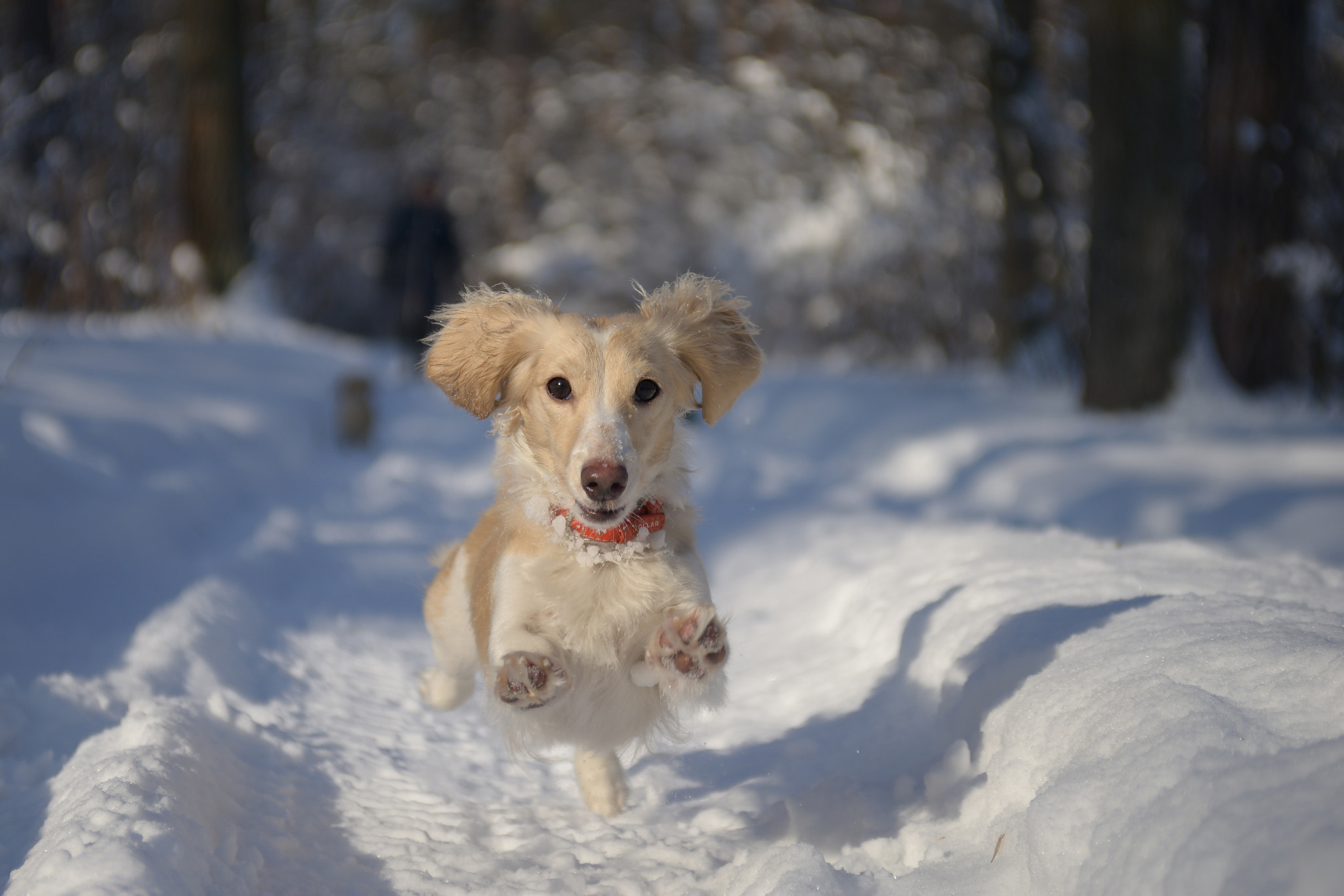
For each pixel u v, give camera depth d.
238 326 14.72
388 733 3.84
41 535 4.49
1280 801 1.89
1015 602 3.84
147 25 16.08
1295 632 2.72
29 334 9.45
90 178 14.85
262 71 19.52
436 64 22.92
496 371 3.25
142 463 6.00
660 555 3.00
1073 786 2.32
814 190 17.09
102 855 2.35
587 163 21.88
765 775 3.45
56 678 3.51
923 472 7.89
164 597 4.57
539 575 2.95
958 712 3.26
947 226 14.80
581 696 2.97
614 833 3.09
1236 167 8.73
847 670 4.17
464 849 2.96
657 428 3.08
